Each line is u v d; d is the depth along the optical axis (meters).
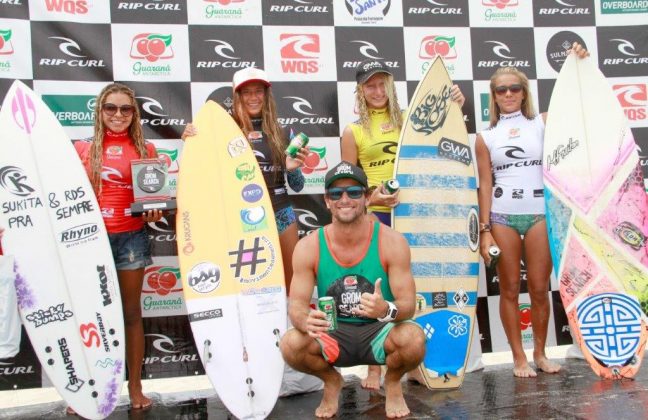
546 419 2.84
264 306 3.39
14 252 3.29
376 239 3.00
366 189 2.98
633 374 3.52
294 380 3.59
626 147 3.79
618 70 4.45
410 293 2.92
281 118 4.19
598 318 3.64
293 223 3.77
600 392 3.26
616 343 3.60
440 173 3.79
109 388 3.29
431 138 3.81
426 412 3.06
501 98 3.78
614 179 3.76
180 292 4.07
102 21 4.00
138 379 3.47
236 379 3.25
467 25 4.34
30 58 3.91
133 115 3.46
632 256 3.68
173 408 3.43
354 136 3.78
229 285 3.40
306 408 3.29
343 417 3.05
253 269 3.44
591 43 4.43
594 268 3.69
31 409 3.61
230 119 3.67
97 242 3.35
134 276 3.42
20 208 3.33
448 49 4.33
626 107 4.44
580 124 3.82
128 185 3.44
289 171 3.70
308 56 4.21
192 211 3.51
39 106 3.46
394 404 3.02
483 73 4.35
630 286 3.64
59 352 3.28
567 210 3.72
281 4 4.19
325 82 4.23
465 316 3.71
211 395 3.70
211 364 3.28
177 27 4.08
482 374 3.88
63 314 3.30
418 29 4.30
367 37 4.26
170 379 4.88
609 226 3.72
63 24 3.95
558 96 3.85
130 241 3.43
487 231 3.79
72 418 3.38
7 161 3.36
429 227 3.74
